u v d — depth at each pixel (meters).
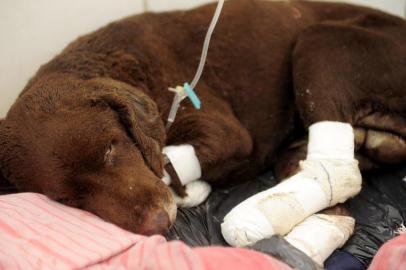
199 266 0.80
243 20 1.23
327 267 0.96
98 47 1.12
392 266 0.87
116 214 0.92
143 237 0.89
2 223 0.89
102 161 0.93
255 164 1.22
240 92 1.21
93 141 0.93
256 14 1.25
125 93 1.01
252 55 1.22
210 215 1.10
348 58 1.16
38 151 0.94
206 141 1.09
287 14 1.28
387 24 1.26
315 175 1.03
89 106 0.97
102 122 0.95
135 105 1.01
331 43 1.17
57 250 0.85
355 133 1.18
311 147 1.10
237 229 0.96
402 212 1.10
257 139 1.22
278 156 1.25
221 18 1.22
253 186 1.19
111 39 1.13
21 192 1.00
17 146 0.97
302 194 1.00
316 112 1.14
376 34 1.20
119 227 0.92
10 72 1.24
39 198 0.96
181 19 1.21
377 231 1.06
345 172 1.05
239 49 1.21
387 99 1.17
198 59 1.19
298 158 1.19
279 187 1.02
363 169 1.20
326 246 0.96
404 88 1.17
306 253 0.93
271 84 1.22
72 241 0.87
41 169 0.94
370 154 1.20
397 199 1.14
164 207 0.94
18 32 1.22
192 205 1.11
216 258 0.82
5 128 1.00
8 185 1.03
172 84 1.14
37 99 0.99
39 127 0.95
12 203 0.94
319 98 1.14
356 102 1.16
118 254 0.87
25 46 1.24
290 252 0.91
